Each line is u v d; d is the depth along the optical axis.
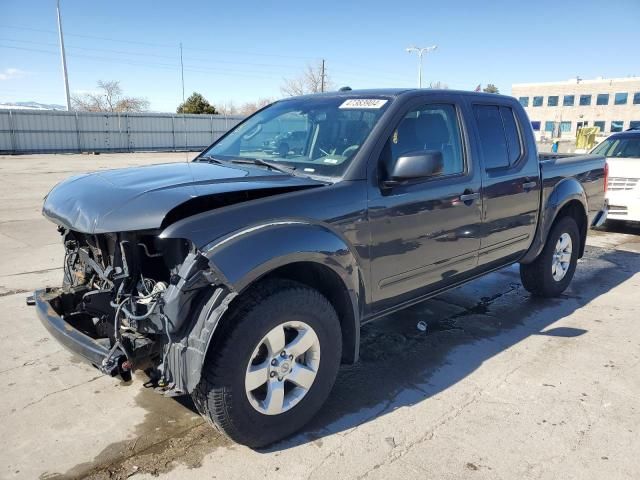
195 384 2.46
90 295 2.65
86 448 2.86
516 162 4.43
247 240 2.55
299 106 4.00
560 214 5.27
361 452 2.84
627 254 7.47
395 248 3.34
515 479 2.63
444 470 2.69
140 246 2.68
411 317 4.88
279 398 2.79
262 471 2.68
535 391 3.50
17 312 4.81
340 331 3.05
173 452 2.83
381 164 3.25
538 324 4.71
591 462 2.76
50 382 3.56
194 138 45.00
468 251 3.96
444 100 3.83
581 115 80.19
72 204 2.85
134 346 2.55
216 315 2.45
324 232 2.87
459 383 3.62
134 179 3.02
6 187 15.35
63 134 37.91
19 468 2.68
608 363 3.92
